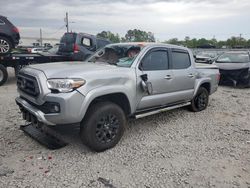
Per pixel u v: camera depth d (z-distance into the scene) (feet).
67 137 16.66
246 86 38.93
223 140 17.40
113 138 15.24
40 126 14.44
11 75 46.06
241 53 42.24
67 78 13.29
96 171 12.91
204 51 69.26
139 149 15.51
